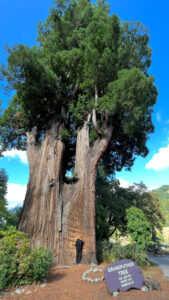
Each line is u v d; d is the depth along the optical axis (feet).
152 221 62.54
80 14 46.37
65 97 44.04
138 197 64.80
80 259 30.42
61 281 21.04
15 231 22.35
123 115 38.32
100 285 19.80
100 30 35.78
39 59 36.63
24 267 18.51
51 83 38.68
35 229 32.07
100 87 38.73
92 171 36.99
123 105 32.63
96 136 44.09
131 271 19.38
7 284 17.52
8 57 32.89
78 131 42.16
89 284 20.11
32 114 44.83
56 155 38.42
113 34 36.32
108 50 34.04
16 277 18.38
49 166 37.11
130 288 18.71
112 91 33.50
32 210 33.91
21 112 44.91
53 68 41.91
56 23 44.24
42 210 33.53
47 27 47.62
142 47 40.47
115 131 49.85
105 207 56.65
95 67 35.14
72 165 55.01
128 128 37.91
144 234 35.70
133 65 40.01
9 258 18.15
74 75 41.04
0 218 40.60
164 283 22.54
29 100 39.52
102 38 35.70
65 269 26.96
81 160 38.50
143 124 51.80
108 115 37.65
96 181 64.49
